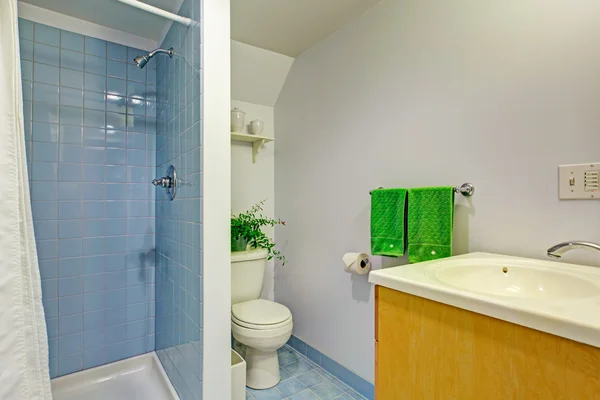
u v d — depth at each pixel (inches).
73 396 66.7
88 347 72.1
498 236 47.2
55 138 68.6
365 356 67.6
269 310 72.8
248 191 94.3
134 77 78.1
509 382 25.0
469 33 50.9
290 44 83.1
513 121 45.5
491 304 25.8
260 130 90.0
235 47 81.7
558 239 40.9
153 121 80.7
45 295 67.3
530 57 43.8
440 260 42.6
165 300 72.0
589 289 32.4
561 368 22.3
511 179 45.7
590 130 38.4
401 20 61.7
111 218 75.0
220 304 51.6
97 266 73.2
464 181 51.4
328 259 78.1
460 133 52.0
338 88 76.0
